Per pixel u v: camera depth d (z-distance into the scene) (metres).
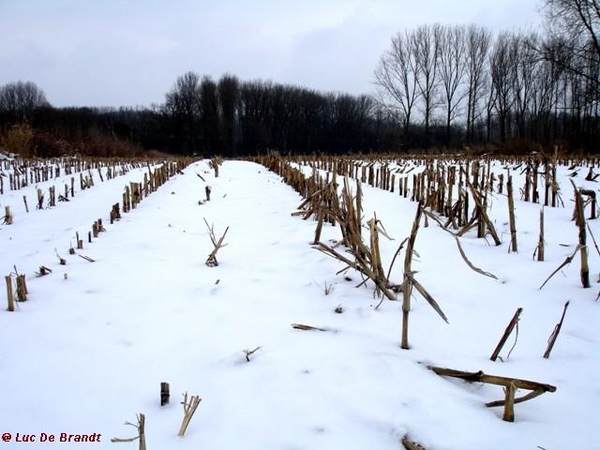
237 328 3.23
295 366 2.68
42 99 65.12
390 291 3.68
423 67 39.97
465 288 3.74
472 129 40.06
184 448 2.04
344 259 3.92
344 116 61.94
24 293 3.66
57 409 2.33
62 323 3.28
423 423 2.15
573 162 13.99
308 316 3.41
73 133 29.23
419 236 5.34
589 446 1.97
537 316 3.20
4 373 2.63
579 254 4.30
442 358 2.71
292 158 21.89
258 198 9.23
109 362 2.79
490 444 2.00
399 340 2.95
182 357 2.85
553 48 21.72
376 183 9.99
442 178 6.82
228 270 4.52
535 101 33.25
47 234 6.19
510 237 5.08
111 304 3.65
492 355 2.69
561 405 2.27
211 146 59.84
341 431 2.12
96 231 5.81
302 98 63.00
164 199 9.14
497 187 8.98
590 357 2.67
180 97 59.00
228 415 2.27
